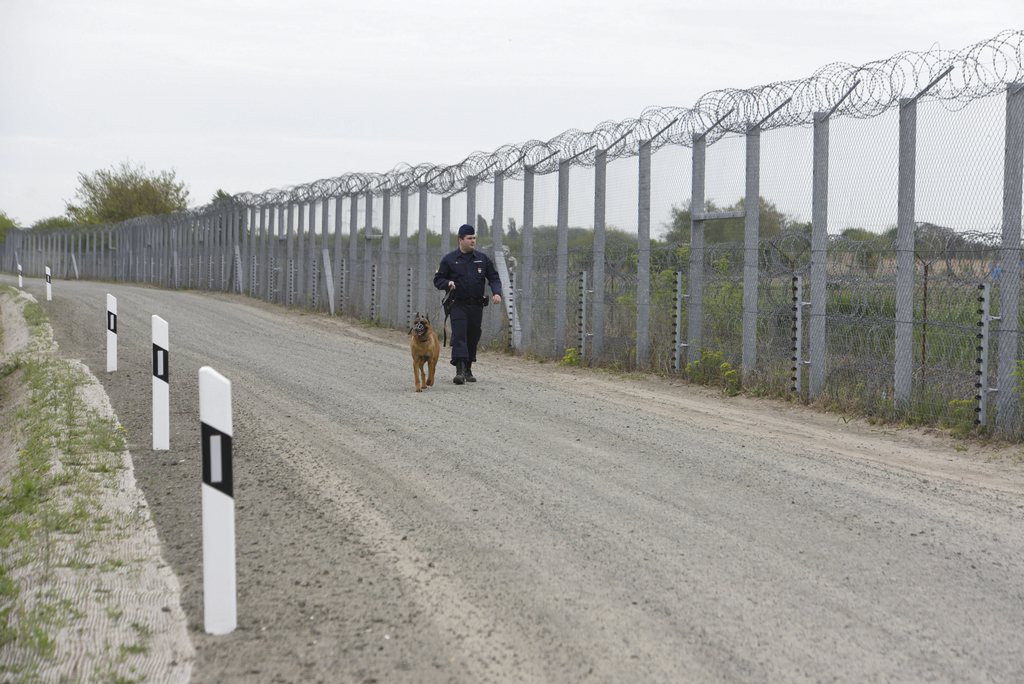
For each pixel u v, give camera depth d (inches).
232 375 650.8
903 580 251.6
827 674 199.6
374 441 428.5
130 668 207.6
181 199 3703.3
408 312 1117.1
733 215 607.2
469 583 253.3
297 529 302.4
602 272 739.4
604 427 459.5
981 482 354.3
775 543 281.6
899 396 478.6
